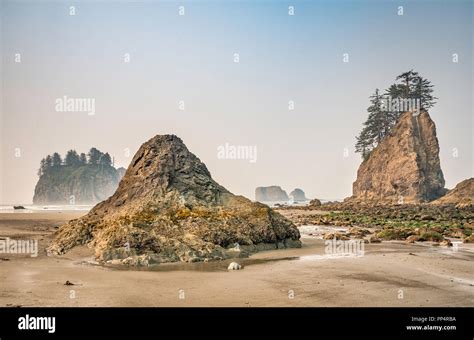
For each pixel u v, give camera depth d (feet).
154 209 93.20
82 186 609.83
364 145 415.03
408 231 128.47
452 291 58.03
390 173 351.87
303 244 108.78
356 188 390.21
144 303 51.70
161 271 70.23
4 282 60.85
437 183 346.33
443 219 187.62
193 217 91.35
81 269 70.90
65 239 88.84
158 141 109.70
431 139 354.74
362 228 158.81
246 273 69.00
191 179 104.99
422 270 71.97
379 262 80.07
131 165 110.73
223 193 107.86
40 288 57.57
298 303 52.13
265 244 97.66
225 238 89.35
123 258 77.77
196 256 80.43
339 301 53.06
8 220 180.34
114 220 89.86
